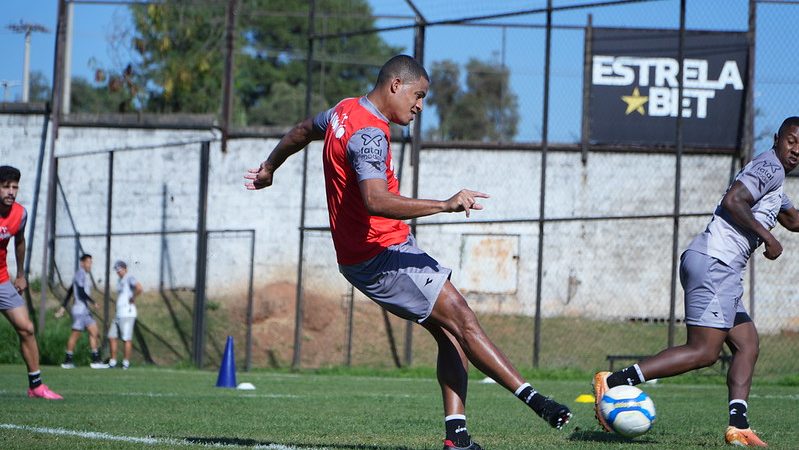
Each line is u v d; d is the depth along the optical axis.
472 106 136.25
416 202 14.55
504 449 18.36
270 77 155.38
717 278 20.14
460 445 16.33
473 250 70.00
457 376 16.45
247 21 157.00
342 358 67.69
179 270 74.44
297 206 73.12
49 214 74.12
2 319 67.81
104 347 68.00
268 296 72.19
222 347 68.75
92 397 32.38
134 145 75.75
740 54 66.00
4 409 26.28
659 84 67.44
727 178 67.69
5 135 76.56
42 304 70.62
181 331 70.69
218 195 74.00
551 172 69.75
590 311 68.75
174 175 75.19
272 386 43.91
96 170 76.06
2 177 29.17
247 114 141.75
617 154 69.06
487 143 70.62
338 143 15.55
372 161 14.97
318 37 66.94
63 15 76.50
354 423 24.11
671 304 55.56
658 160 68.56
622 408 19.61
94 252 75.75
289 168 73.31
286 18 159.25
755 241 20.55
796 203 65.25
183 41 102.31
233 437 20.16
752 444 19.73
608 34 67.69
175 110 105.44
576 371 57.81
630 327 67.88
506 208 70.19
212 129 75.25
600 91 68.06
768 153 20.42
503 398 36.97
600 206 69.06
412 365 66.19
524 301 69.25
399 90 15.59
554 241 69.44
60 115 76.50
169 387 40.50
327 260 72.00
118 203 75.56
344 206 15.71
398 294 15.80
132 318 63.62
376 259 15.77
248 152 73.94
